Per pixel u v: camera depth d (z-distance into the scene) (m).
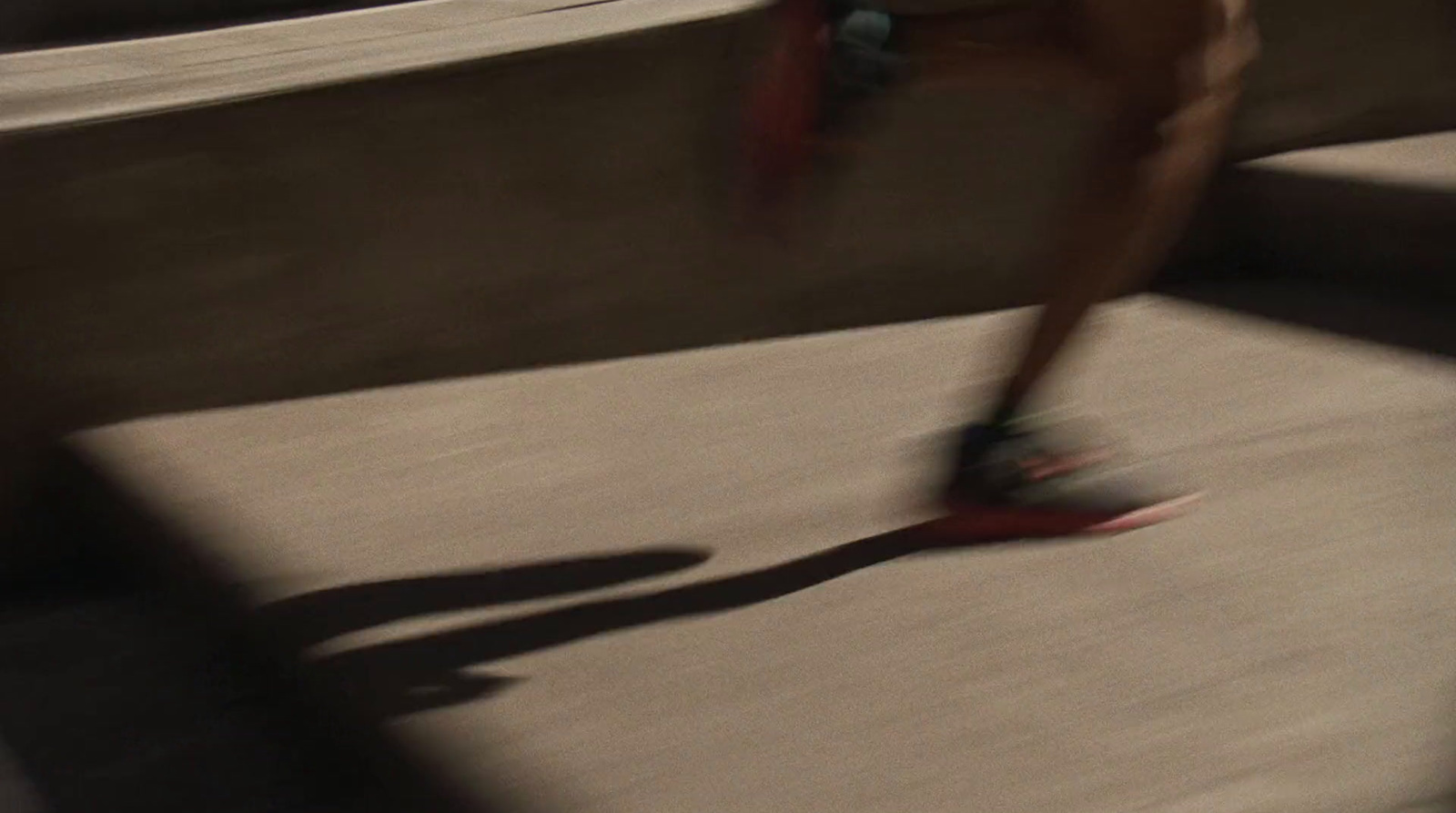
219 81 3.06
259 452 2.88
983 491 2.43
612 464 2.84
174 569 2.58
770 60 2.21
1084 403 2.99
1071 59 2.23
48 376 2.85
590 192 3.23
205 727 2.38
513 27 3.40
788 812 1.82
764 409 3.08
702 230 3.34
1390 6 3.75
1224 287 3.71
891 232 3.52
